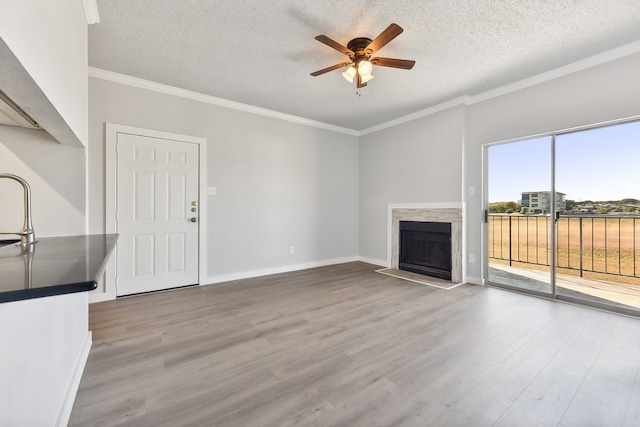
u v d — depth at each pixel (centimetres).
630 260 300
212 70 309
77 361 168
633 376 171
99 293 307
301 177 472
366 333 230
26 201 142
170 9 214
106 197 310
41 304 108
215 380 167
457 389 160
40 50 104
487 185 376
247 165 413
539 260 375
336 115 457
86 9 205
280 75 321
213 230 383
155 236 341
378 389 160
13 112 145
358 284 377
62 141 182
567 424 134
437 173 414
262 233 430
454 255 391
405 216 458
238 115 403
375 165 514
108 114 312
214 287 361
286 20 228
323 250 502
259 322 252
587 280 330
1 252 111
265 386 162
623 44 261
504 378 170
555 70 306
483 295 329
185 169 360
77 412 140
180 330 235
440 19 227
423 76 323
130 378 168
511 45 263
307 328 239
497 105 357
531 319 258
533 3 209
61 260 91
